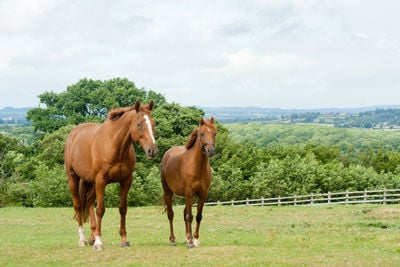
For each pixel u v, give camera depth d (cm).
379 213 2892
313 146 8544
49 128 7700
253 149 7631
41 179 5756
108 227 2519
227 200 6525
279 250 1375
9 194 5912
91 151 1451
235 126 14825
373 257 1266
